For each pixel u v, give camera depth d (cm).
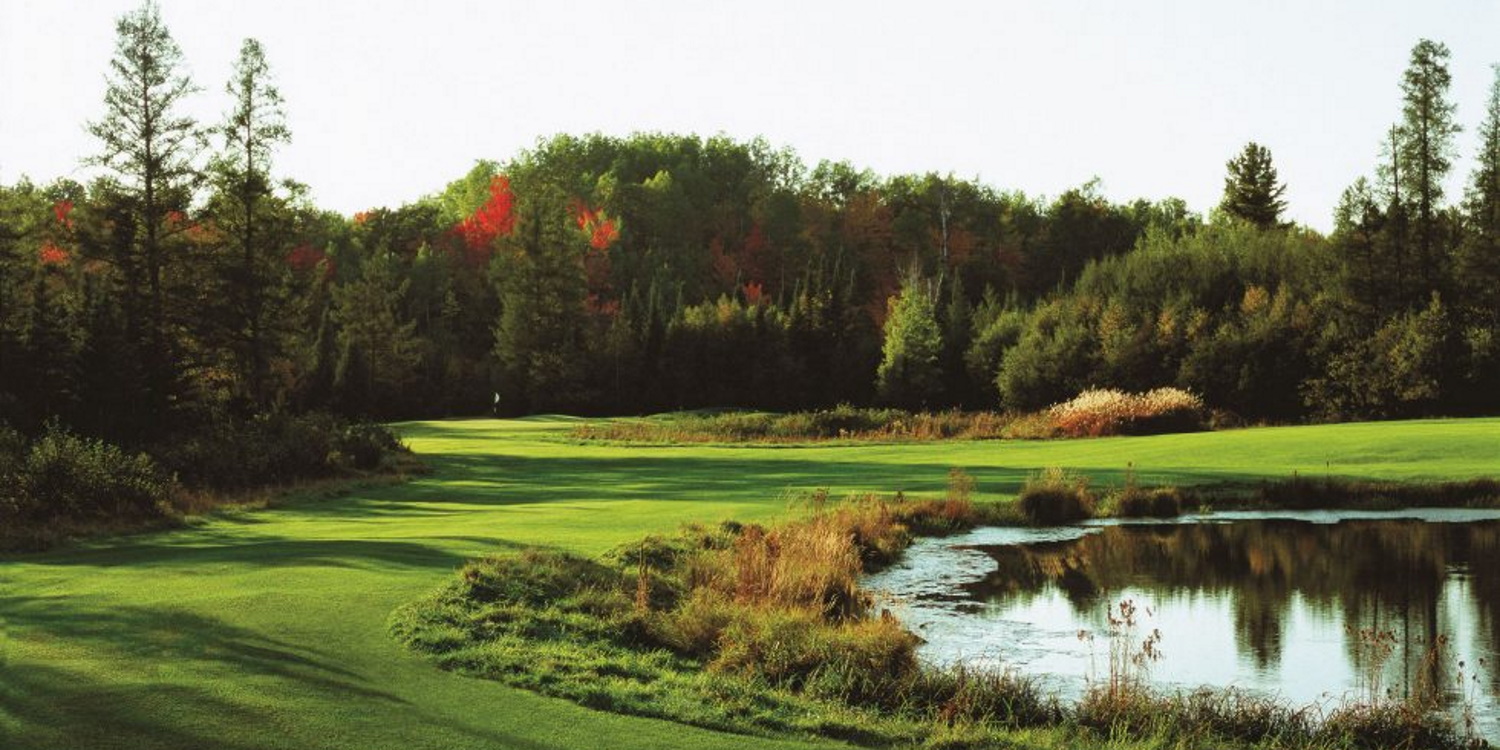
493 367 9531
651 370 9044
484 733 793
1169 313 6938
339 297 9550
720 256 13012
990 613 1573
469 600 1222
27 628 1067
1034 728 964
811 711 927
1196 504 2791
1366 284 6800
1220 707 1052
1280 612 1591
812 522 2070
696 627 1202
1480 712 1112
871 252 12781
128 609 1155
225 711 815
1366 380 5922
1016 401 7369
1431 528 2411
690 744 791
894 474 3347
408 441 5359
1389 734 1013
